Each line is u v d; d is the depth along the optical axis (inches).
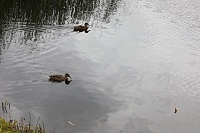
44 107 714.8
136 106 771.4
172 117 746.8
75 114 703.7
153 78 920.9
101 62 976.3
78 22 1267.2
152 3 1733.5
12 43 997.2
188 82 923.4
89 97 780.6
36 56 943.7
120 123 693.9
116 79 887.7
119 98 796.6
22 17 1204.5
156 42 1188.5
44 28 1147.3
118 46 1111.0
